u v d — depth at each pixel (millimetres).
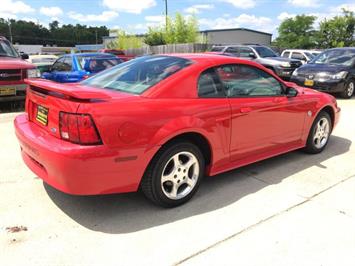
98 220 3291
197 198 3787
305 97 4848
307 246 2936
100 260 2719
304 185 4168
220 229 3174
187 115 3385
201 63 3729
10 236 2994
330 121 5473
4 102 8750
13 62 8547
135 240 2984
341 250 2887
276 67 14930
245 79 4086
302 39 57781
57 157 2893
